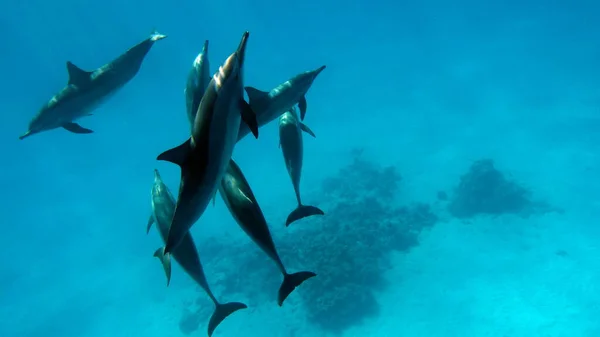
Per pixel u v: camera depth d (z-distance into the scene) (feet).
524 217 54.80
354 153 91.04
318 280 45.60
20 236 101.60
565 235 50.01
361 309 43.50
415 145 87.66
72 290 71.36
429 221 58.49
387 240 54.13
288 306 48.08
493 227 54.13
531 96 96.37
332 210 65.62
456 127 91.09
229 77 7.23
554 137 75.46
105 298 66.23
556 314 38.81
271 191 85.10
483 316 40.37
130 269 73.10
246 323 47.65
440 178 71.72
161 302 60.18
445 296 43.80
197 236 77.00
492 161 63.36
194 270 11.51
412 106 111.04
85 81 18.92
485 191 58.85
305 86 11.51
